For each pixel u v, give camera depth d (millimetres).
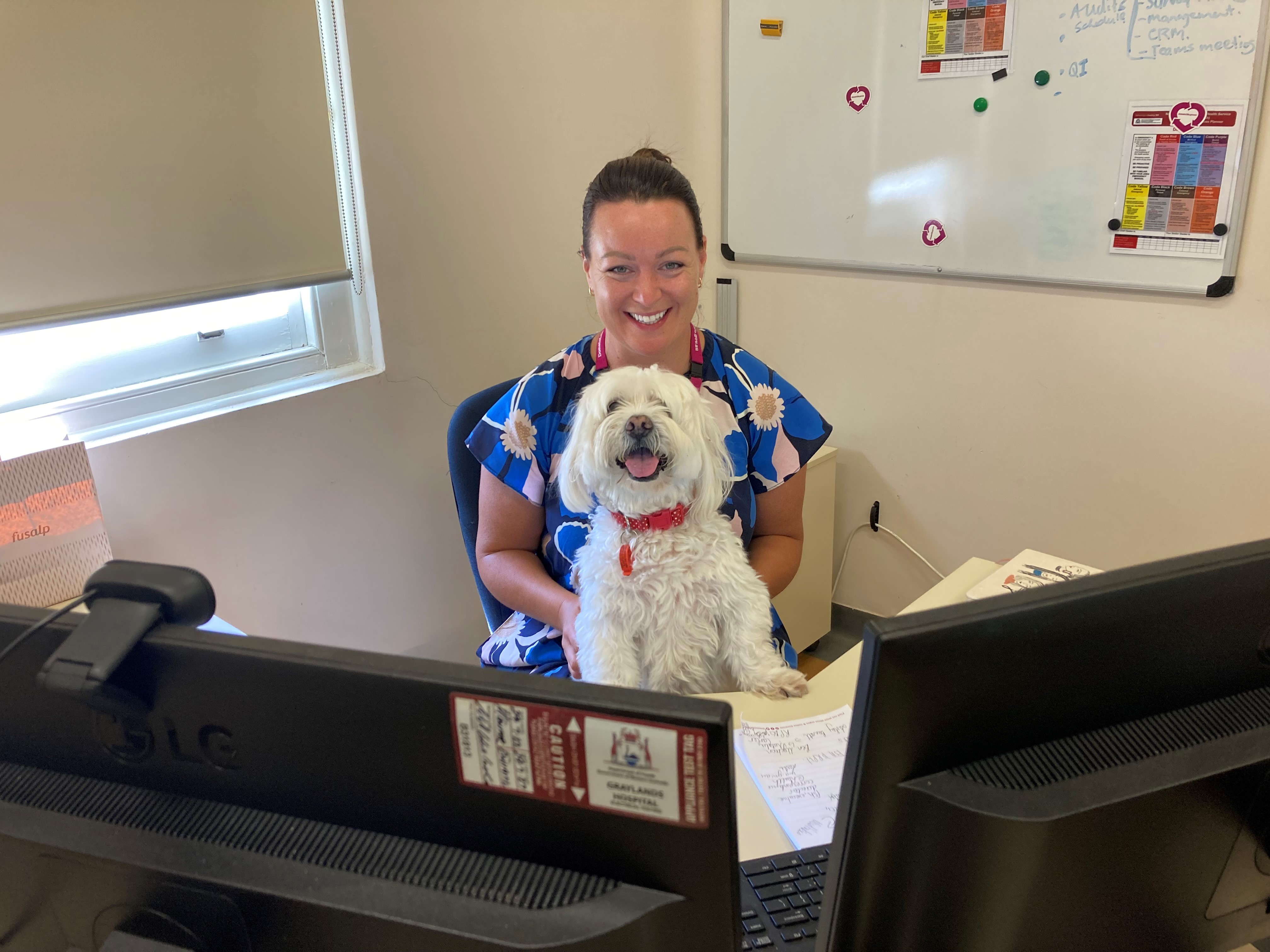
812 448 1407
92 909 508
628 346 1331
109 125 1394
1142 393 1949
